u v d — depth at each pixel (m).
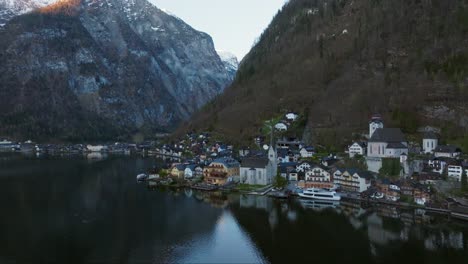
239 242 126.69
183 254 118.19
